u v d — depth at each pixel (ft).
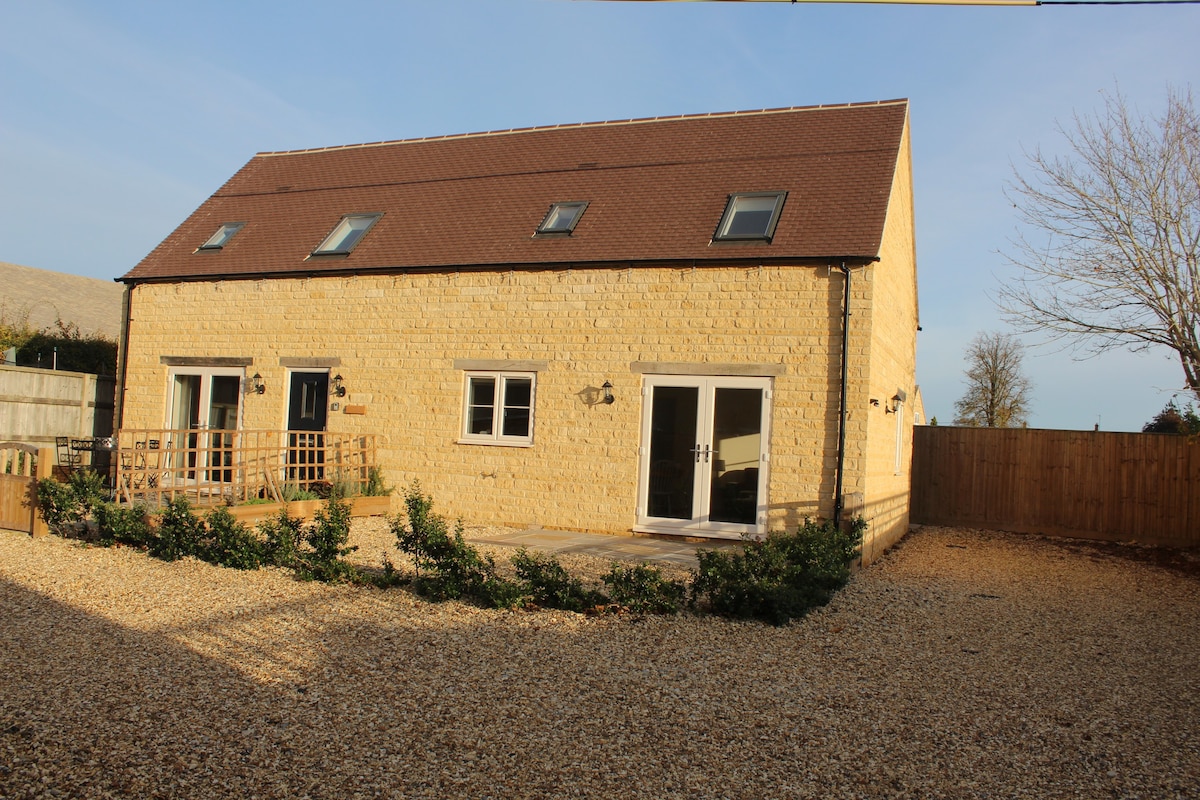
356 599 26.37
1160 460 53.62
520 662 20.61
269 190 59.88
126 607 24.79
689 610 26.35
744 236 42.45
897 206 46.83
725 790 14.39
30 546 33.55
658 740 16.30
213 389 53.16
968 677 21.43
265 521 32.89
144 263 55.77
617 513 43.21
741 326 41.39
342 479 45.83
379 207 54.29
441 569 27.17
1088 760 16.44
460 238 49.01
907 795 14.55
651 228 45.01
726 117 52.85
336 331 49.83
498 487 45.75
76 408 59.82
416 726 16.46
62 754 14.69
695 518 41.75
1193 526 52.60
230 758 14.79
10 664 19.35
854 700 19.13
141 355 54.65
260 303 51.72
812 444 39.88
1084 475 55.52
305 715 16.83
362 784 14.03
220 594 26.63
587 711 17.60
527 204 50.16
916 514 59.82
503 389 46.21
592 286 44.32
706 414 41.88
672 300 42.73
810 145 48.06
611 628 24.02
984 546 49.78
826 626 25.67
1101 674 22.45
